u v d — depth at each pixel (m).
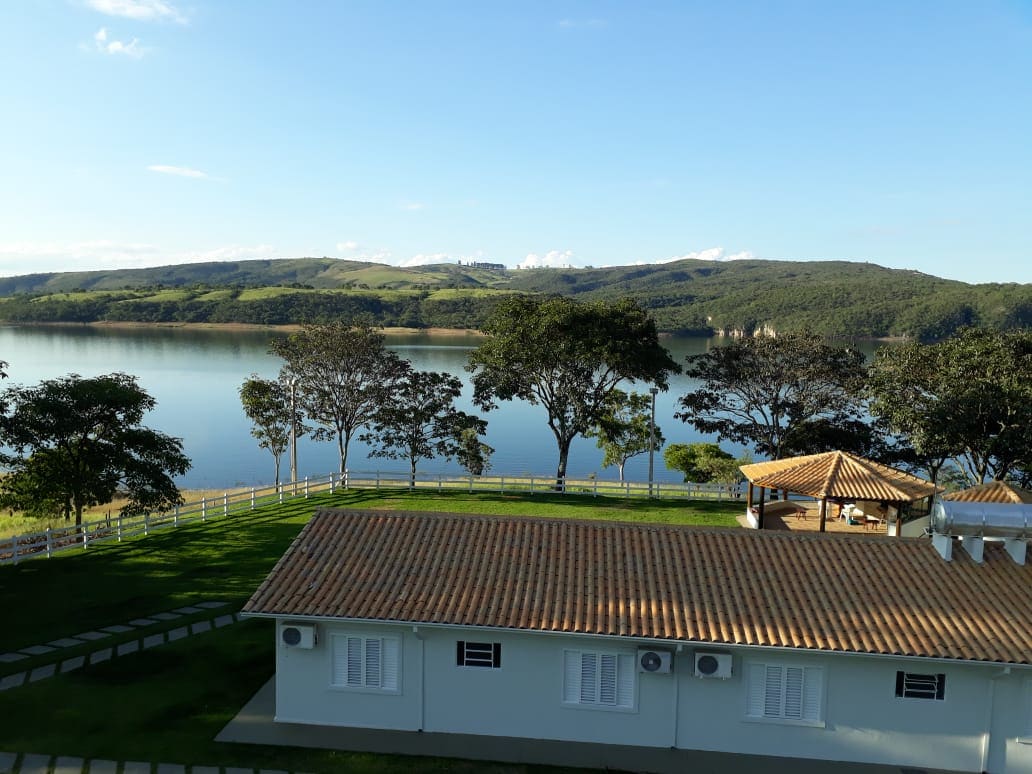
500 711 15.27
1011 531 16.36
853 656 14.35
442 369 107.88
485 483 42.25
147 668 17.94
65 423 28.23
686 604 15.20
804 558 16.61
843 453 26.86
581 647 15.00
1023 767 14.32
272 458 69.50
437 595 15.41
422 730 15.37
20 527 33.78
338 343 44.19
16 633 19.86
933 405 34.38
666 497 39.75
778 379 41.44
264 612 14.94
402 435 46.16
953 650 13.85
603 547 17.08
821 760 14.73
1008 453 33.47
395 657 15.38
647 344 41.78
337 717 15.53
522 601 15.25
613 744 15.07
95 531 28.95
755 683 14.82
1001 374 33.62
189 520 33.12
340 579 15.97
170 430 79.62
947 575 15.98
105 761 13.91
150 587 23.75
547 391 44.97
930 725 14.48
